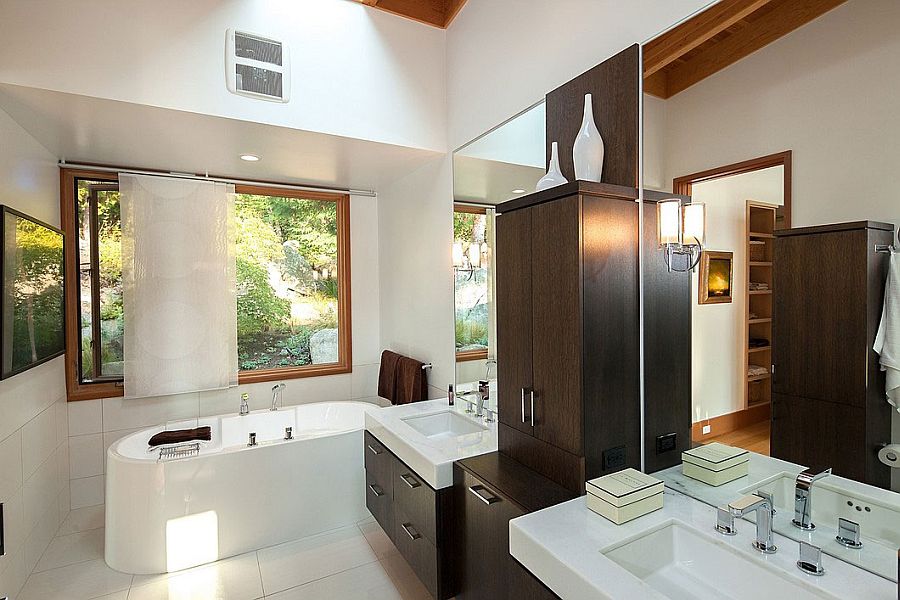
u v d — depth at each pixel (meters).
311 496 2.88
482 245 2.63
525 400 1.88
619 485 1.46
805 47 1.24
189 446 2.78
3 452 2.13
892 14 1.08
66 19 2.06
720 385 1.48
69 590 2.33
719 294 1.46
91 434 3.23
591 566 1.17
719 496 1.48
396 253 3.81
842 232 1.17
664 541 1.38
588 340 1.61
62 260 2.89
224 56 2.38
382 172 3.51
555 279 1.70
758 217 1.36
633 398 1.73
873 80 1.11
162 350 3.34
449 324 3.00
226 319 3.55
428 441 2.20
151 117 2.36
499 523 1.64
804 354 1.26
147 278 3.30
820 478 1.22
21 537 2.34
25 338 2.28
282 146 2.85
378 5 2.80
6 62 1.95
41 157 2.78
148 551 2.48
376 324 4.23
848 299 1.17
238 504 2.67
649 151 1.66
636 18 1.71
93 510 3.17
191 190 3.43
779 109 1.30
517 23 2.35
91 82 2.09
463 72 2.84
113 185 3.34
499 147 2.48
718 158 1.46
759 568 1.17
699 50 1.50
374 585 2.37
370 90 2.78
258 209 3.83
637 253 1.73
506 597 1.58
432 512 1.93
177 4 2.28
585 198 1.61
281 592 2.31
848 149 1.15
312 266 4.04
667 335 1.63
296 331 3.99
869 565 1.12
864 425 1.14
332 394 4.06
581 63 1.97
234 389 3.67
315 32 2.62
